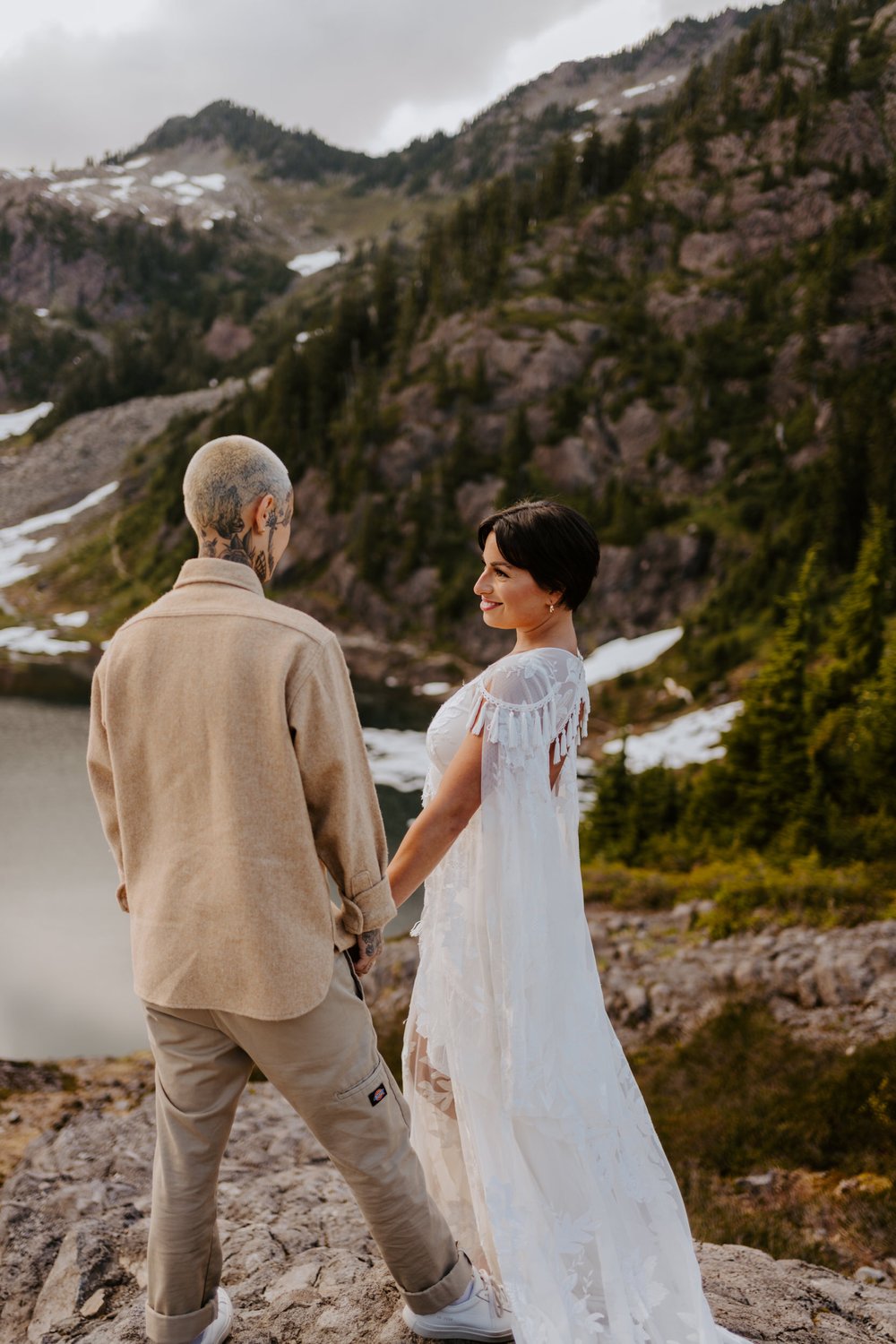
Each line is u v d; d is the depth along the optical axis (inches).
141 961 72.3
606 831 956.6
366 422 3348.9
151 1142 213.0
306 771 67.2
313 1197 166.4
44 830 1533.0
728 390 3068.4
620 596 2687.0
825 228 3582.7
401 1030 387.5
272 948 66.4
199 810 68.6
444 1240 78.5
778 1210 192.7
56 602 3740.2
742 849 721.6
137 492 4667.8
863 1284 115.5
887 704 680.4
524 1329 71.2
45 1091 359.9
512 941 78.0
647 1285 77.3
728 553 2637.8
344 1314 91.1
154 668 69.6
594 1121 78.6
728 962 360.2
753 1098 246.4
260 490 72.0
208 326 7327.8
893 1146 211.2
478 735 79.5
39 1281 127.9
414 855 77.9
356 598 3083.2
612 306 3484.3
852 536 2400.3
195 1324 77.9
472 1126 78.8
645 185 4015.8
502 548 82.6
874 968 316.2
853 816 649.6
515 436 3112.7
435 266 3993.6
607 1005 351.9
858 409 2605.8
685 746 1884.8
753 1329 93.3
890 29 4778.5
